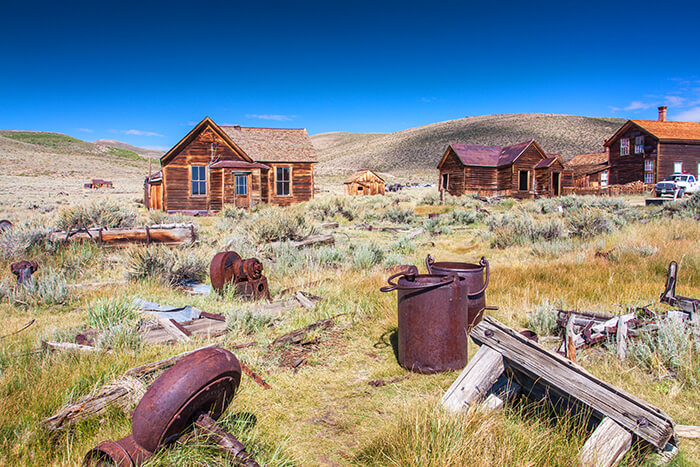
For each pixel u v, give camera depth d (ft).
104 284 26.84
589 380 10.21
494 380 11.71
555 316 18.22
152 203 94.84
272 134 100.17
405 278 15.34
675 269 19.12
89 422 11.00
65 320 20.12
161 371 13.44
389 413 12.21
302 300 23.57
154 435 8.57
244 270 25.11
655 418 9.09
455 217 69.82
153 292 25.39
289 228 40.45
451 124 652.48
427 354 14.52
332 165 540.93
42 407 11.41
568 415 10.71
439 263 18.89
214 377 9.08
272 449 10.42
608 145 152.97
